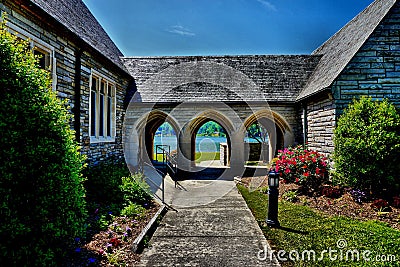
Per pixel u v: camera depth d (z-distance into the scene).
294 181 9.46
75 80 8.15
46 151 3.50
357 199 7.40
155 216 6.33
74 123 8.08
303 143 12.72
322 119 10.80
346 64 9.62
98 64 9.87
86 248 4.38
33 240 3.40
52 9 7.24
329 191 7.98
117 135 11.90
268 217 5.96
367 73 9.59
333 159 8.86
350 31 12.45
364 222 6.07
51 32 6.92
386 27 9.55
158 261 4.31
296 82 14.39
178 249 4.76
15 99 3.31
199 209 7.33
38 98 3.63
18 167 3.24
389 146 7.61
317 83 11.72
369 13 11.48
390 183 7.60
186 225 6.01
